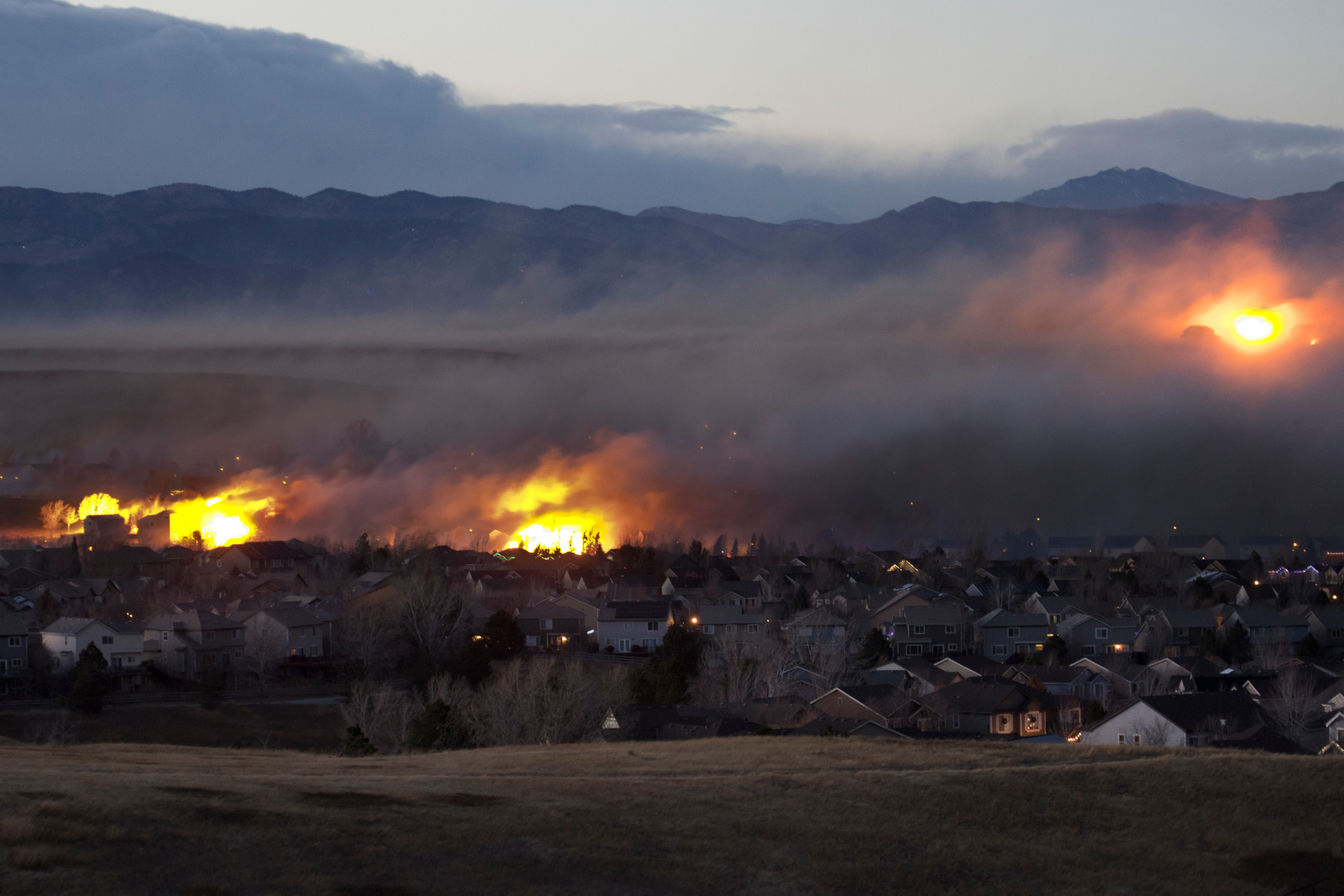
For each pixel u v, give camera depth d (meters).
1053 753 49.31
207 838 27.77
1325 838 39.38
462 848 30.06
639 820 34.53
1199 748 52.94
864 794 40.16
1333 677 89.94
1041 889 33.81
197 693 92.69
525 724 67.38
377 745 69.69
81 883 24.08
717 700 86.38
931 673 94.62
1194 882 35.53
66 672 98.19
